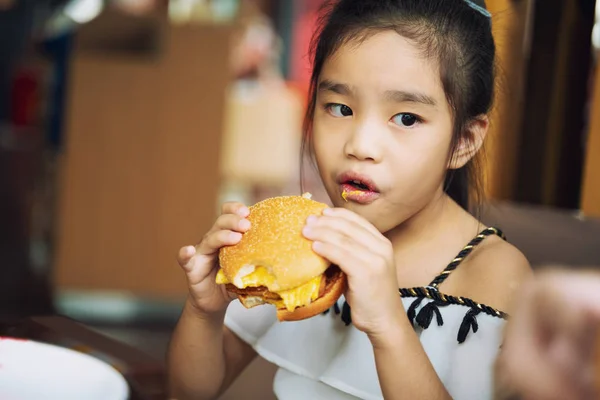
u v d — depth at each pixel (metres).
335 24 0.74
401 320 0.66
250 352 0.98
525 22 0.87
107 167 2.74
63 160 2.74
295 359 0.85
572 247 0.79
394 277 0.66
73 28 2.86
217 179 2.76
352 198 0.71
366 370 0.78
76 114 2.71
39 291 2.94
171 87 2.71
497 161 0.89
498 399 0.60
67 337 0.75
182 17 3.00
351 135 0.71
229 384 0.96
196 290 0.80
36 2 4.92
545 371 0.48
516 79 0.87
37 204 4.04
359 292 0.64
